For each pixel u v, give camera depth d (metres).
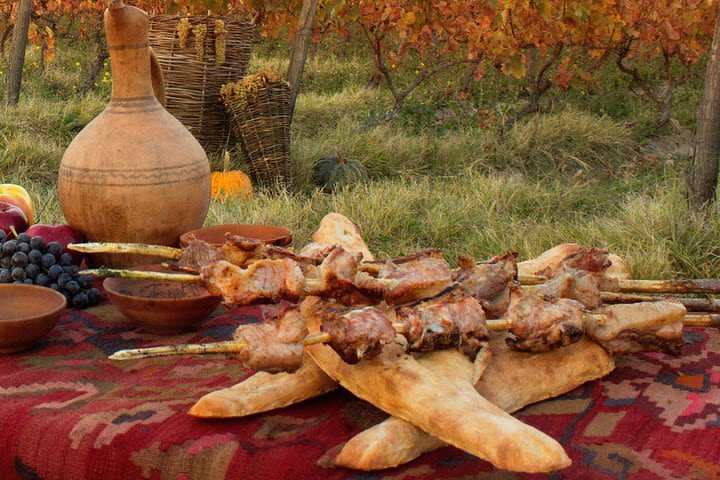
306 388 1.68
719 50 4.68
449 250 5.33
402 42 9.01
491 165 7.66
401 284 1.69
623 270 2.35
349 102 9.38
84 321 2.27
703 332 2.21
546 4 7.89
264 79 6.14
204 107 6.43
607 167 7.86
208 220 5.21
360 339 1.48
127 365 1.95
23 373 1.88
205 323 2.26
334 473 1.42
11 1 10.32
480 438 1.31
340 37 12.03
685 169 7.07
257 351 1.44
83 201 2.48
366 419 1.62
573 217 6.07
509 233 5.30
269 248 1.77
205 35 6.23
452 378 1.53
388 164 7.31
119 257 2.54
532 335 1.70
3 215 2.54
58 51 11.83
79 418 1.62
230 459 1.48
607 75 10.39
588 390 1.80
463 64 10.73
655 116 9.05
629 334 1.84
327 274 1.64
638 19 8.67
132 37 2.48
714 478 1.43
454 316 1.61
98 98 8.60
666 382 1.85
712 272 4.38
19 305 2.11
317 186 6.77
